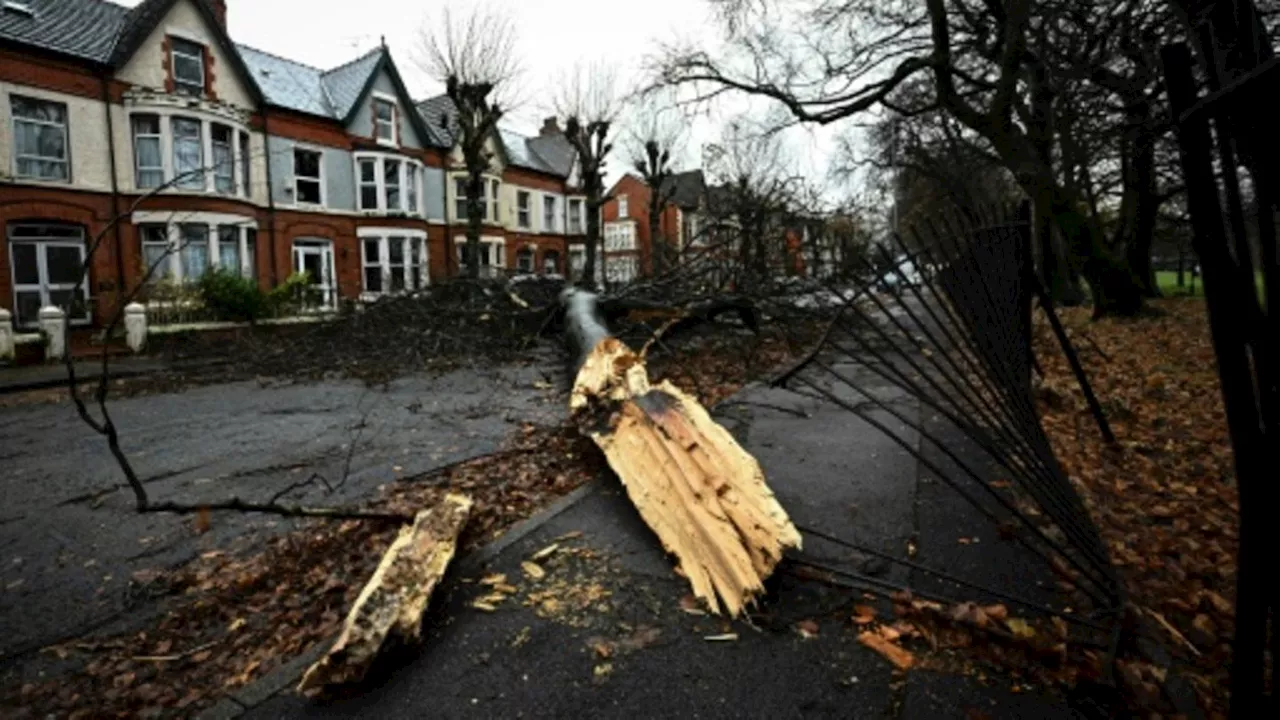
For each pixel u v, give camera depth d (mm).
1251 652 1502
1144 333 11352
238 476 4973
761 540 2740
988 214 3559
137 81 16578
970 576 2818
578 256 35031
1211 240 1394
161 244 16797
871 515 3553
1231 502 3562
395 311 12633
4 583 3238
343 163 22562
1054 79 9320
